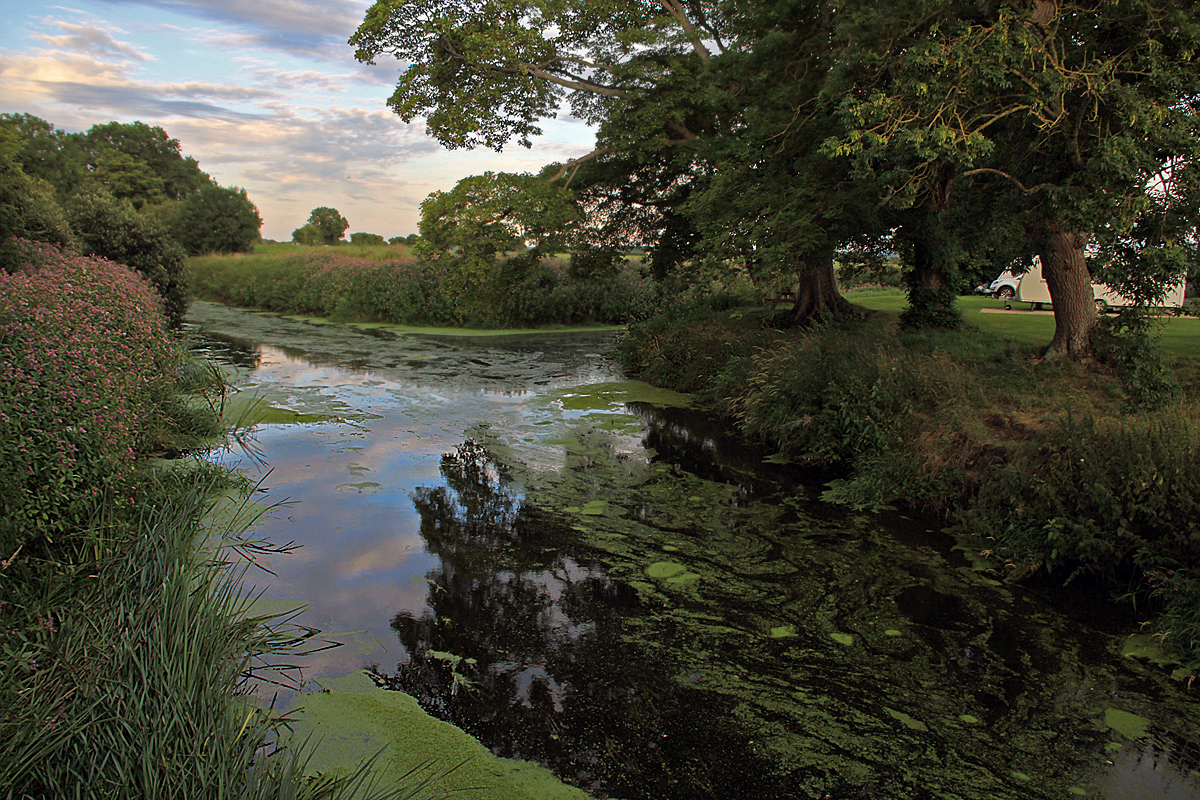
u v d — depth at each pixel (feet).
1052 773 12.41
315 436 33.78
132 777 9.71
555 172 58.80
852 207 37.11
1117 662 15.99
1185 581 16.81
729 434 36.68
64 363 17.99
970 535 22.94
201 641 13.07
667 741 13.00
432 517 24.00
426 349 67.67
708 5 53.78
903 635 17.10
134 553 16.05
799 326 51.24
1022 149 28.68
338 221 197.98
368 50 51.70
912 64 25.05
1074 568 20.40
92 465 17.72
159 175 202.39
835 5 33.94
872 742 13.15
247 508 23.70
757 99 37.96
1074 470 20.67
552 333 84.23
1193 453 18.93
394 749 12.30
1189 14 24.67
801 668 15.62
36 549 16.17
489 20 50.16
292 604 17.51
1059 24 26.40
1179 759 12.80
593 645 16.34
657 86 50.72
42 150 167.63
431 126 53.47
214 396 37.99
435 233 53.31
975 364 32.71
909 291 48.78
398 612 17.44
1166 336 40.34
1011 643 16.75
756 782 12.00
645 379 51.88
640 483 28.45
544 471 29.71
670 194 56.75
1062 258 30.68
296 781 10.32
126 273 36.32
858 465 27.96
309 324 88.69
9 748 9.61
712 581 19.86
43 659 12.12
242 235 154.51
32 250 34.37
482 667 15.24
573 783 11.75
